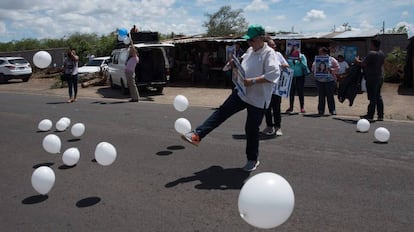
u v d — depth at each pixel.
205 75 21.47
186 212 4.27
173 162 6.16
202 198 4.65
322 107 10.53
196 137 5.60
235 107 5.54
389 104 13.03
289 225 3.87
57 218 4.24
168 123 9.62
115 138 8.05
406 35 20.28
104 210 4.39
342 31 21.06
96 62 24.88
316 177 5.25
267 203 3.01
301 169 5.61
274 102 7.65
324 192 4.71
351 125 8.85
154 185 5.14
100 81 21.39
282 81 7.54
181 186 5.07
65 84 21.69
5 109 13.14
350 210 4.19
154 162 6.20
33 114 11.82
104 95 17.28
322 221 3.94
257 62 5.31
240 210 3.12
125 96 16.77
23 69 26.77
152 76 17.02
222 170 5.69
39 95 18.28
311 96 15.38
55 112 12.12
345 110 11.56
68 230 3.95
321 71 10.31
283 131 8.23
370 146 6.84
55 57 35.31
